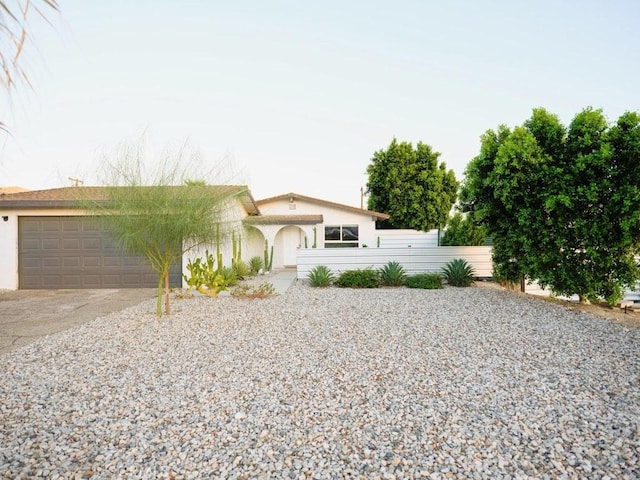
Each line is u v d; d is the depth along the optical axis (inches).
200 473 104.0
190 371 184.5
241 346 226.2
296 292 448.1
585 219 330.3
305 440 120.9
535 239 359.9
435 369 184.9
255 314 319.3
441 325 276.8
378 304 363.6
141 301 400.2
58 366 193.3
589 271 338.3
